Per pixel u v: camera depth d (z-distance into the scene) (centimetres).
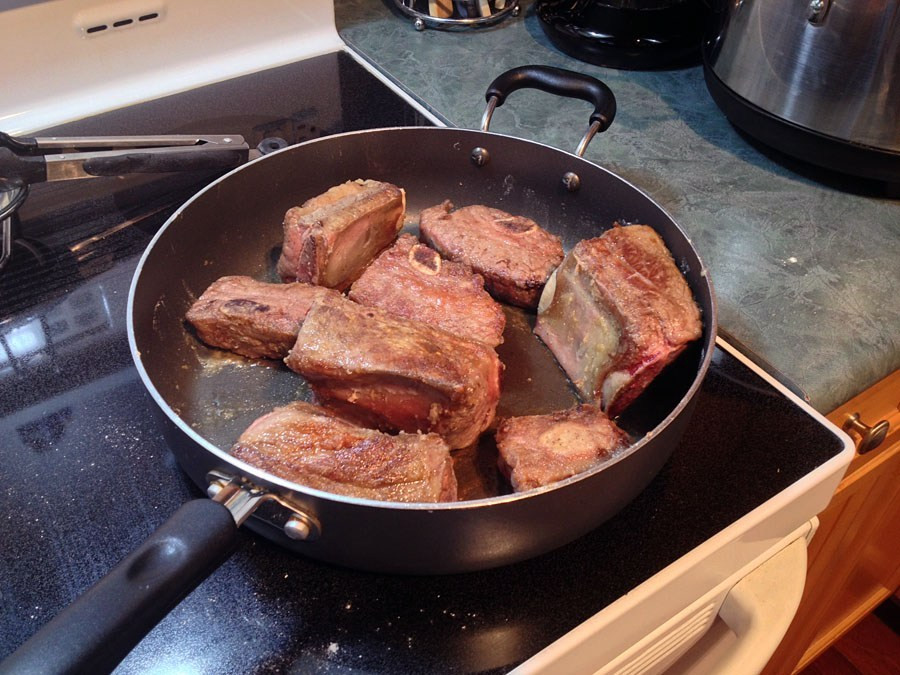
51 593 34
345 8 71
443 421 40
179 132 57
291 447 36
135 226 51
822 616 64
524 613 33
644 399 43
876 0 43
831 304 46
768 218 51
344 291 50
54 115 58
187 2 60
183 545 29
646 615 35
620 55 62
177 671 31
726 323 45
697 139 58
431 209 52
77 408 41
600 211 51
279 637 32
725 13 53
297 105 60
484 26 69
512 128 58
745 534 36
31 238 50
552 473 37
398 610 33
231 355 46
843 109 48
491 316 46
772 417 40
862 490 51
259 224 51
